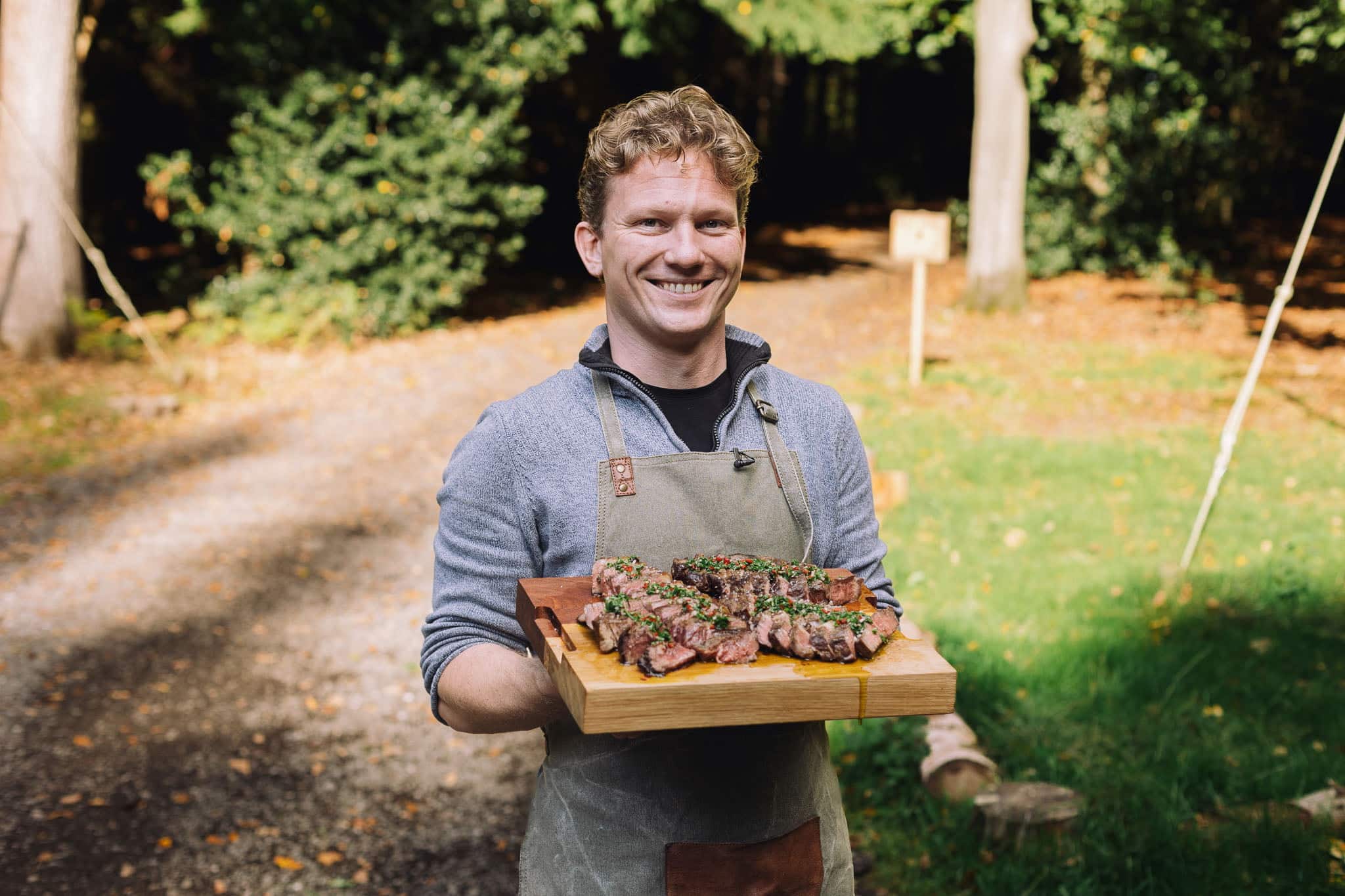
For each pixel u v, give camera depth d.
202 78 13.72
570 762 1.70
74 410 9.38
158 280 13.88
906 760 3.99
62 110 10.74
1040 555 6.03
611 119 1.66
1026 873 3.39
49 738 4.62
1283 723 4.28
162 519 7.27
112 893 3.67
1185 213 17.56
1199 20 15.59
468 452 1.72
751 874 1.65
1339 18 12.55
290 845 3.97
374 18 11.88
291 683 5.15
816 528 1.77
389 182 11.95
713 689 1.29
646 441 1.69
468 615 1.68
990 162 14.66
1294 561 5.86
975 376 10.91
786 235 23.89
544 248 17.64
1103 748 4.12
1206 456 7.99
